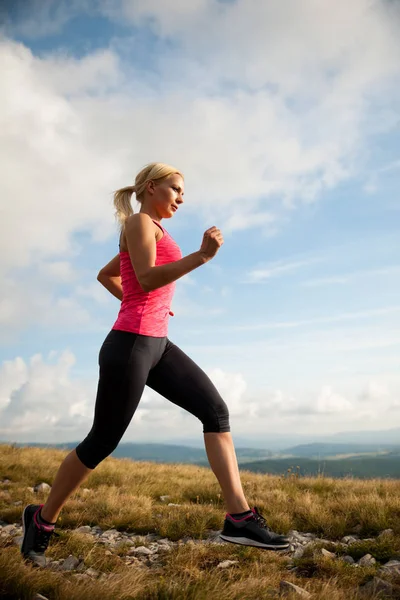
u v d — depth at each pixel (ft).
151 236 10.17
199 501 24.40
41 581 9.30
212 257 9.53
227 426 10.63
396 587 10.47
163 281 9.62
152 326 10.40
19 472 30.66
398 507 18.02
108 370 10.12
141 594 9.08
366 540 14.56
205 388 10.57
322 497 23.39
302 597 9.42
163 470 35.70
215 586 9.40
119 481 28.89
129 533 17.48
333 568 12.09
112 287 12.95
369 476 29.96
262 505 20.42
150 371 10.84
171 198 10.97
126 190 11.32
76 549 13.61
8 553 10.29
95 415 10.42
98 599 8.73
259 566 12.26
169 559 13.24
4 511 19.19
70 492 10.74
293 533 17.01
